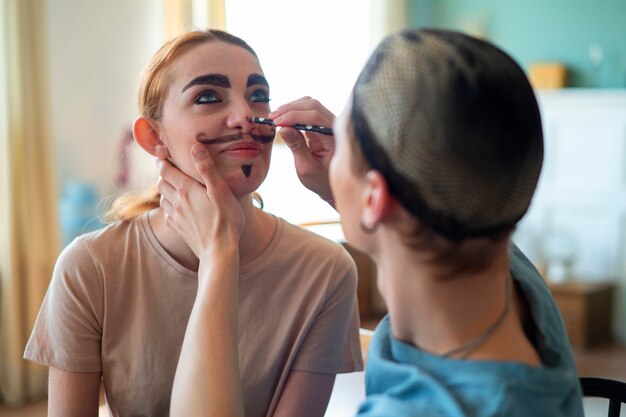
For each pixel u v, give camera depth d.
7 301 3.44
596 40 4.96
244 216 1.24
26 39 3.46
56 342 1.25
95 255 1.26
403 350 0.80
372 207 0.74
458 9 5.51
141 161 3.97
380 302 5.12
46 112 3.54
